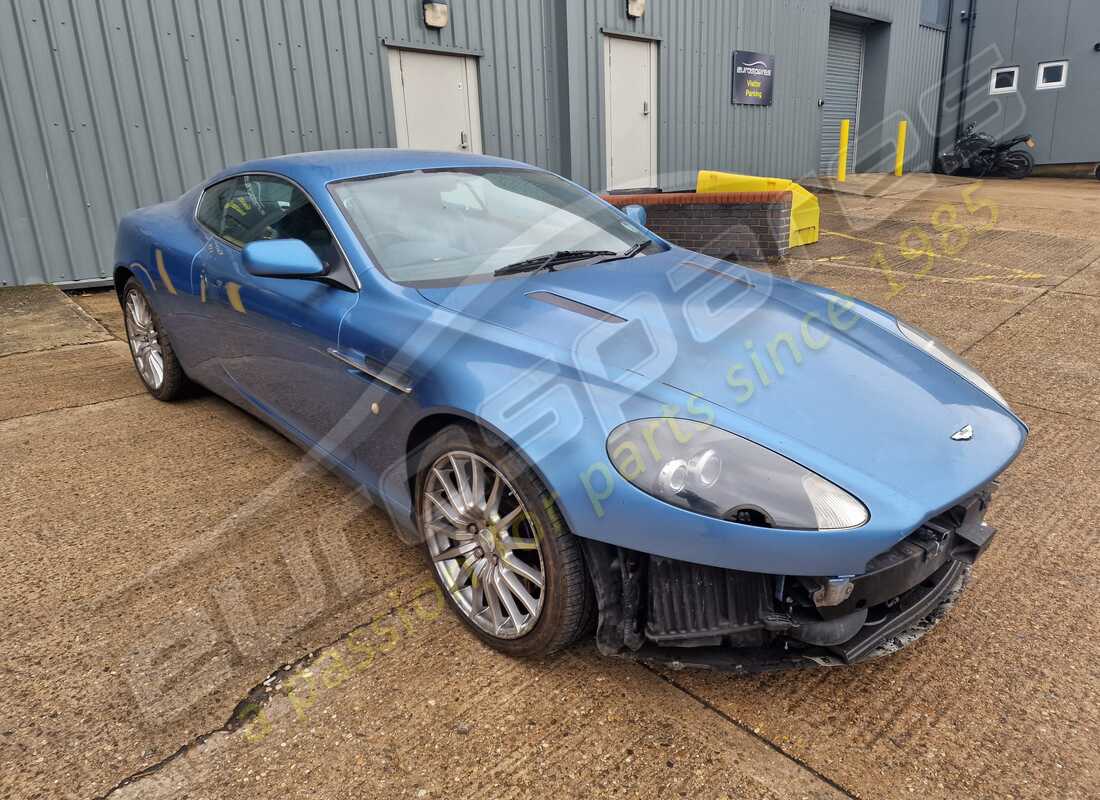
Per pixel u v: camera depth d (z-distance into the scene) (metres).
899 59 16.03
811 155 14.45
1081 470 3.11
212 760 1.74
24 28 5.75
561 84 9.46
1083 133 15.91
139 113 6.36
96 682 1.98
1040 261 7.00
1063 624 2.18
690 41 11.17
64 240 6.21
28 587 2.37
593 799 1.63
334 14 7.32
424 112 8.23
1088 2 15.32
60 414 3.79
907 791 1.64
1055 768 1.70
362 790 1.66
